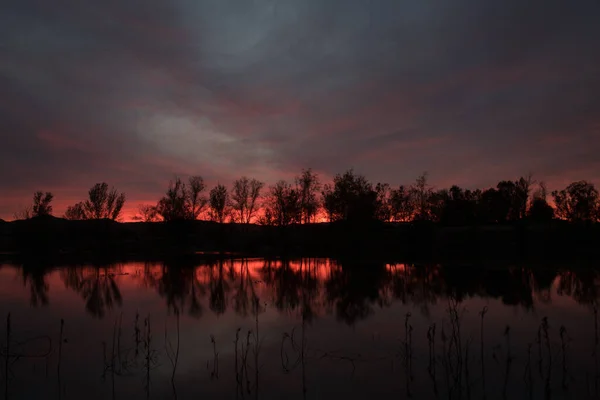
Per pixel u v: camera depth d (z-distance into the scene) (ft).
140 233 272.72
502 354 39.70
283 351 42.29
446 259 148.36
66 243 227.81
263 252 205.16
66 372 37.06
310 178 223.71
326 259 167.02
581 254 149.07
